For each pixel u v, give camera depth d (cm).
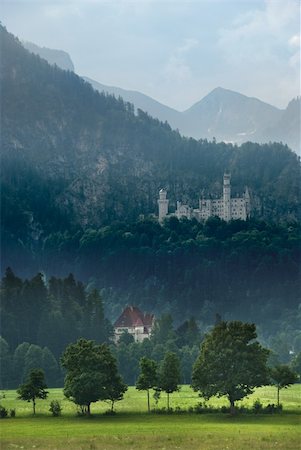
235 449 14762
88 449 14988
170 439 16150
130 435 16925
